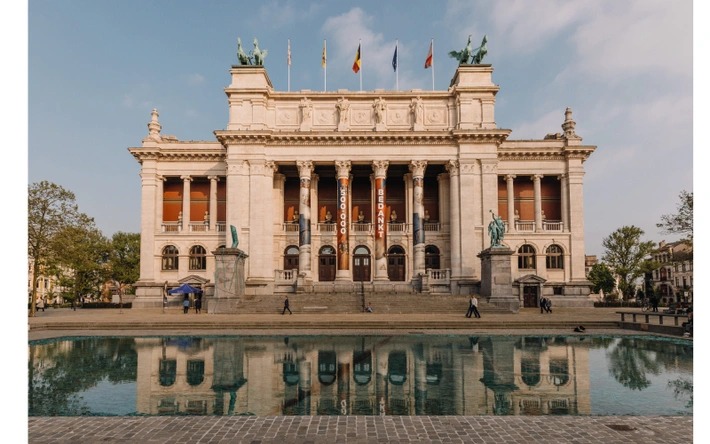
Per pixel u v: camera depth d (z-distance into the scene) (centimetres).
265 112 6347
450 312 4694
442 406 1391
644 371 1911
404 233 6581
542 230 6581
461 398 1486
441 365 2038
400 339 2920
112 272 9119
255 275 6031
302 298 5125
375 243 6156
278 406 1391
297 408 1370
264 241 6134
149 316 4597
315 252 6600
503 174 6669
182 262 6594
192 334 3173
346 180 6231
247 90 6303
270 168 6269
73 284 9100
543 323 3553
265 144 6234
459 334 3136
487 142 6162
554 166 6688
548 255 6581
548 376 1812
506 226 6606
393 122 6381
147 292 6488
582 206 6588
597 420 1202
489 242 6047
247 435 1088
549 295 6406
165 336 3105
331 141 6238
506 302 4866
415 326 3522
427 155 6238
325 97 6391
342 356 2280
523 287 6203
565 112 6775
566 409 1359
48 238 5494
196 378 1794
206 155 6712
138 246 9406
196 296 5603
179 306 6397
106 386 1666
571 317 4194
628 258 8325
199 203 6912
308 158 6247
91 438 1067
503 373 1867
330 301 4997
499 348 2541
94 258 8919
